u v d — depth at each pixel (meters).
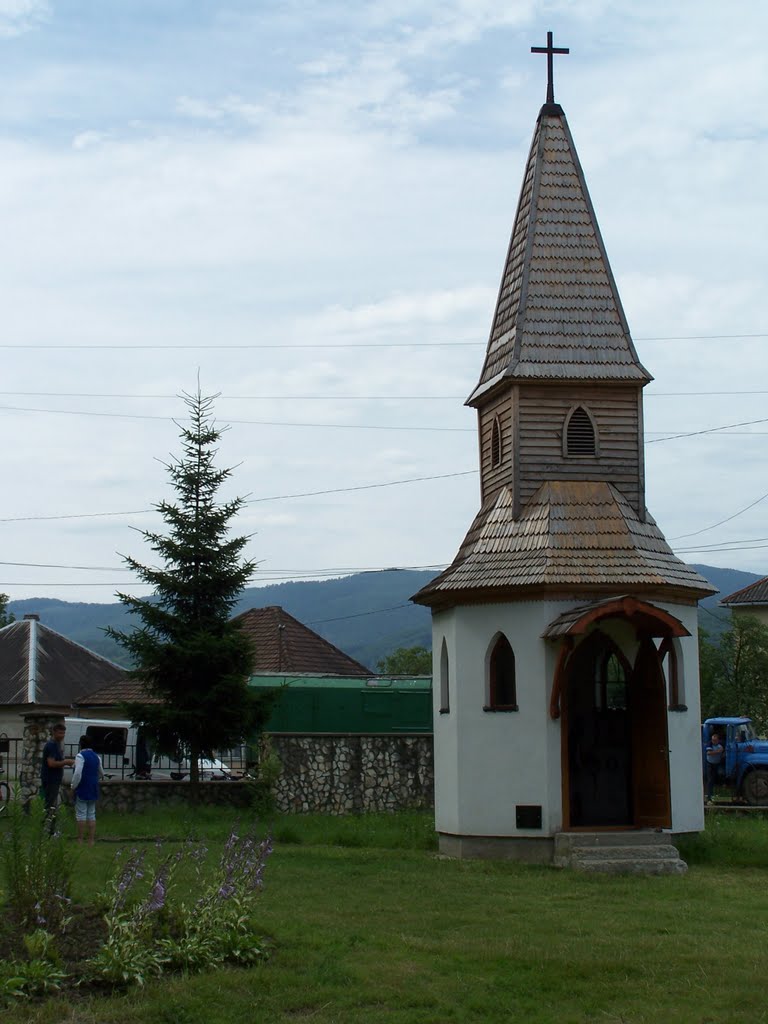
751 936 15.23
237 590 31.23
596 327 25.59
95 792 22.88
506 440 25.36
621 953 13.88
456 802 23.59
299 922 15.37
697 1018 11.37
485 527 25.08
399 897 17.78
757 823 29.30
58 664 56.66
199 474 31.03
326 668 46.53
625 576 23.14
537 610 23.14
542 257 26.09
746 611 63.22
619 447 25.27
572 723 23.81
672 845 22.73
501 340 26.50
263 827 26.66
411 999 11.92
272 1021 11.14
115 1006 11.36
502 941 14.51
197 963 12.77
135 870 13.75
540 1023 11.23
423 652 96.12
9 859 13.75
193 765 30.50
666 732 23.30
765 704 49.78
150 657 29.91
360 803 32.81
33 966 11.88
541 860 22.67
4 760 36.22
